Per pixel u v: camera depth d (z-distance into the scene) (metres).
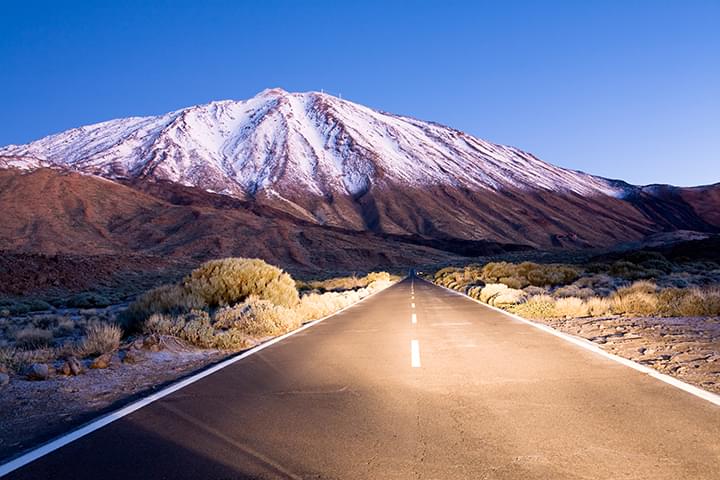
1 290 35.56
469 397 5.89
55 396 6.61
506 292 22.09
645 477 3.53
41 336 12.22
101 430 4.97
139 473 3.91
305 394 6.31
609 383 6.28
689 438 4.24
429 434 4.63
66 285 41.34
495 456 4.03
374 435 4.65
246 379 7.29
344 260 109.62
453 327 12.84
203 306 15.38
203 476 3.82
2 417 5.68
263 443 4.52
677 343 8.84
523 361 7.97
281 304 16.89
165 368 8.52
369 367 7.98
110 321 14.88
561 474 3.63
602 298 16.86
